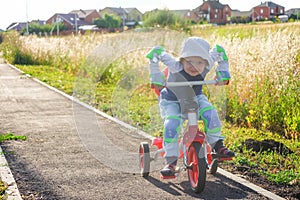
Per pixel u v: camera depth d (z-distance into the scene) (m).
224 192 5.52
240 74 9.59
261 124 8.95
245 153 7.09
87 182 5.90
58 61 24.50
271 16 114.69
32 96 13.85
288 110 8.48
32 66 26.06
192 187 5.55
